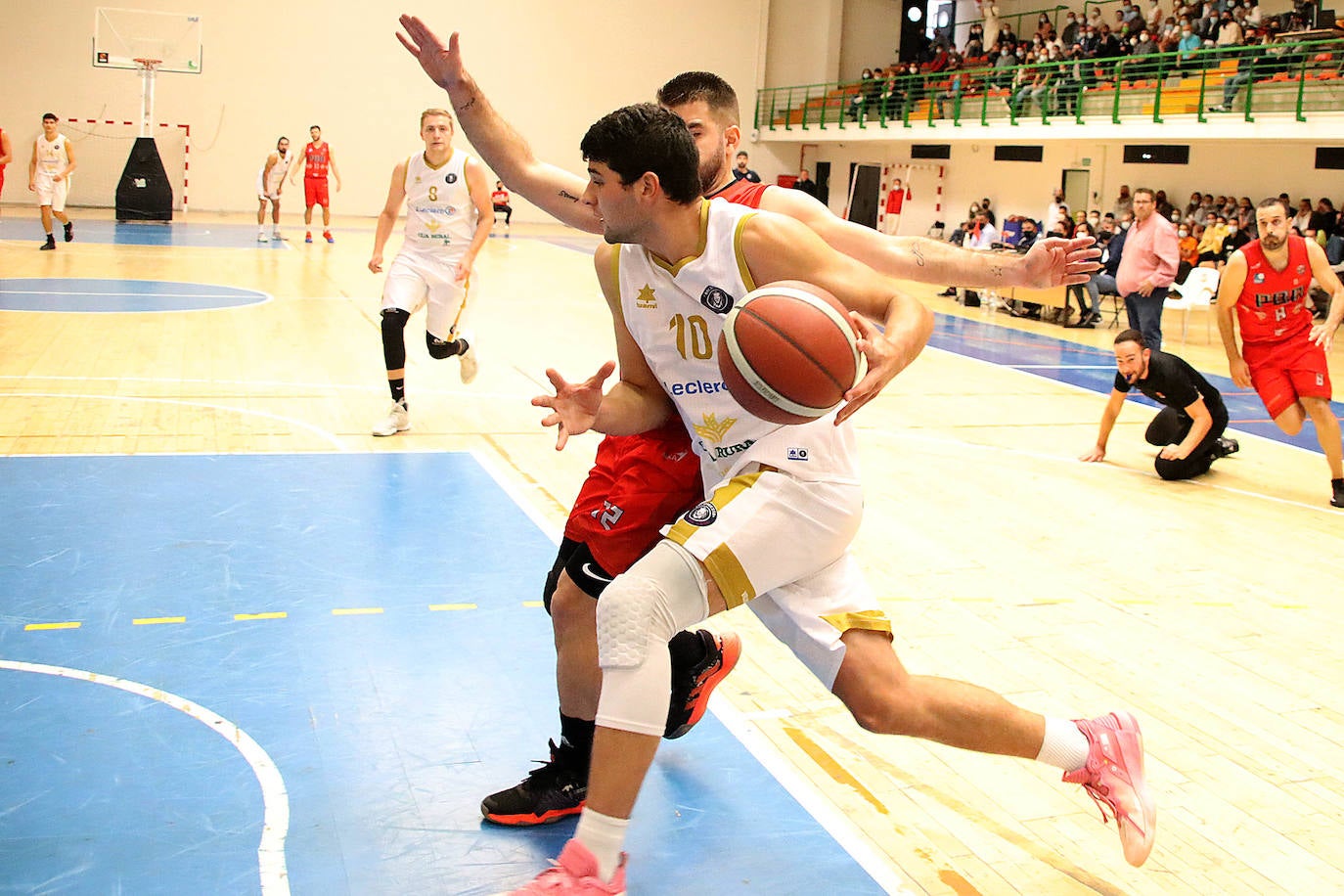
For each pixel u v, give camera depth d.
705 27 29.70
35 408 7.04
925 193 27.20
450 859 2.66
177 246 17.80
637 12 29.12
